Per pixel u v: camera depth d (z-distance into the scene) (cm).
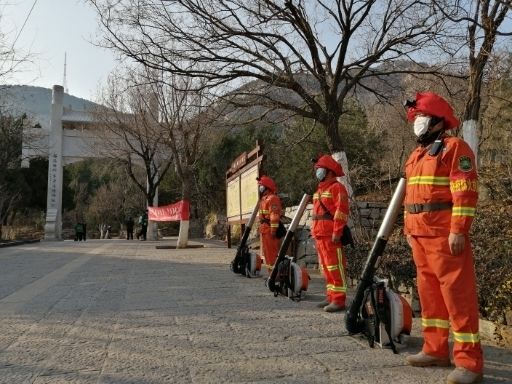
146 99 2112
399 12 1110
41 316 643
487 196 1105
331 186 680
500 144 1353
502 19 843
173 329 568
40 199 5172
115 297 786
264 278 1012
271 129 2703
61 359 456
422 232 421
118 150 3005
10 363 446
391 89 1336
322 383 394
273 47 1088
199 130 1919
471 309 397
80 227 3378
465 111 947
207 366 435
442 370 427
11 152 2808
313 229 696
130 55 1117
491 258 600
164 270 1170
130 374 414
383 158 1917
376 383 395
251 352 477
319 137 1833
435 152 421
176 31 1177
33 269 1216
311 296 793
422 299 443
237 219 1573
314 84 1207
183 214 2038
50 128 3225
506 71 916
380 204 1184
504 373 415
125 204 5225
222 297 781
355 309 501
